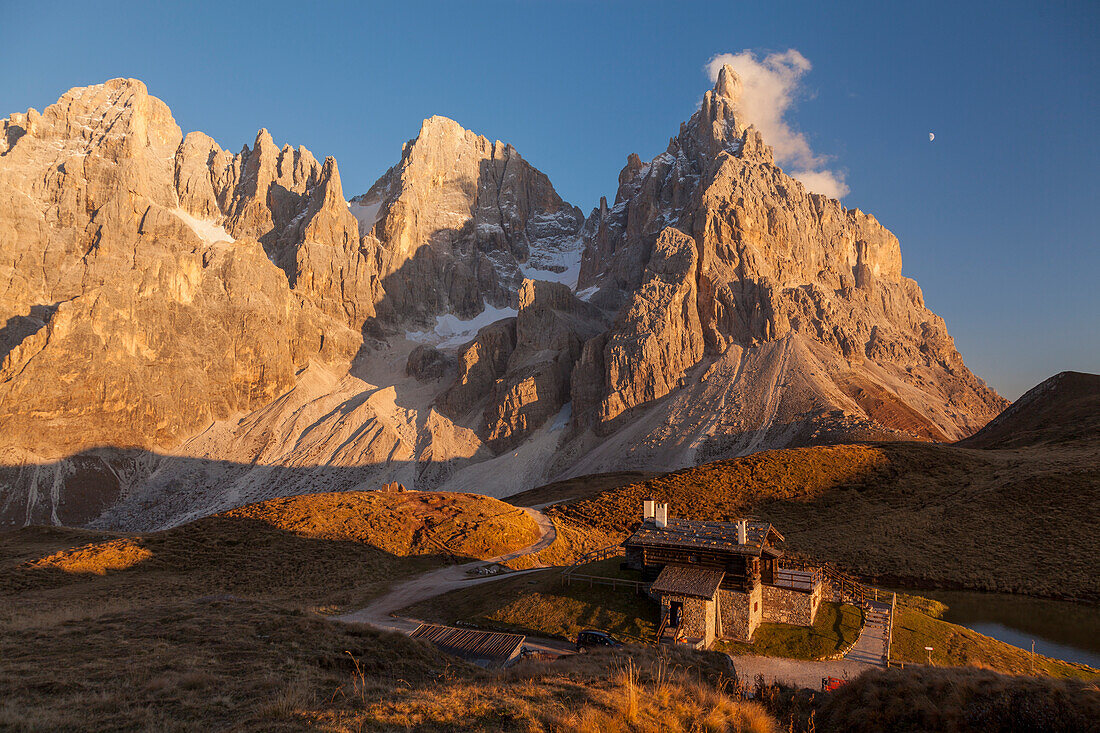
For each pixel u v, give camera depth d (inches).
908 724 649.0
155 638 901.2
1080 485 2805.1
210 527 2637.8
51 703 590.2
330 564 2324.1
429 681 813.2
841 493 3297.2
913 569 2397.9
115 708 583.8
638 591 1488.7
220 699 615.2
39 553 2541.8
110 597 1870.1
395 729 522.3
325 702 597.6
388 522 2797.7
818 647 1272.1
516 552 2723.9
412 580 2241.6
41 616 1164.5
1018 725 596.7
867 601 1540.4
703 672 992.9
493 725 536.7
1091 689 618.2
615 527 3196.4
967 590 2218.3
